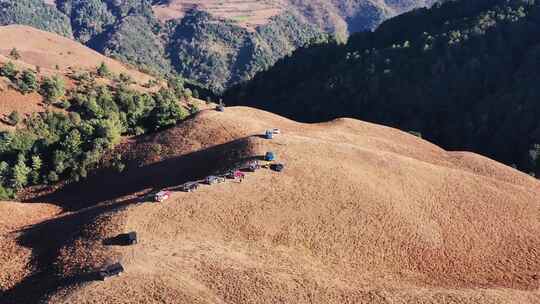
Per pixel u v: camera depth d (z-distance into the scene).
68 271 56.56
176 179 87.25
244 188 73.19
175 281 52.22
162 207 67.44
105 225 63.81
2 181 95.56
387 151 99.88
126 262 55.12
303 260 61.75
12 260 62.59
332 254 64.12
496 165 101.38
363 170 82.31
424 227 71.81
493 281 63.00
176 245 60.09
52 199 93.06
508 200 81.62
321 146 88.56
